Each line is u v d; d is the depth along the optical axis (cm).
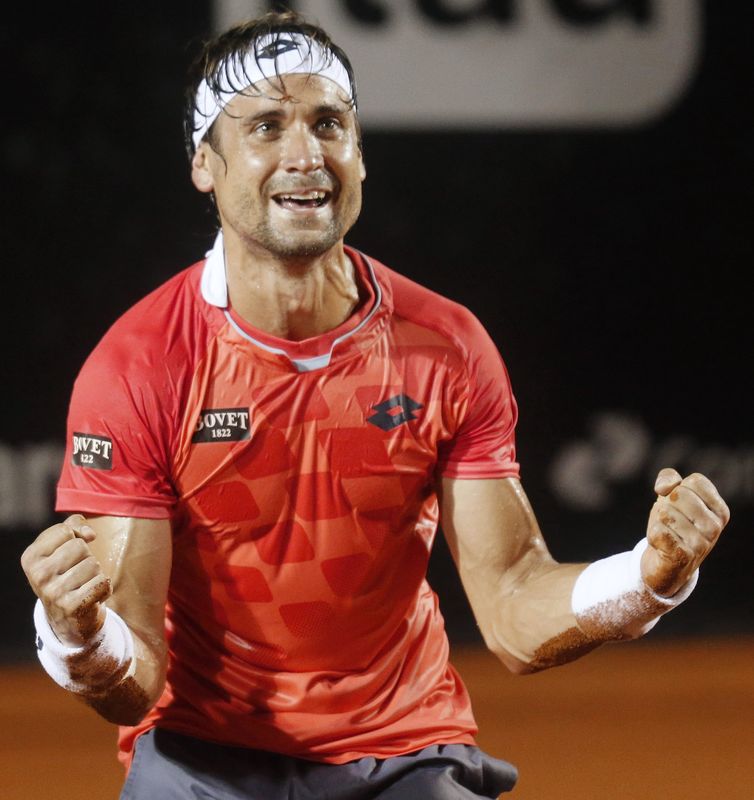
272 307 983
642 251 3042
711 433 3083
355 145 1003
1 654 2809
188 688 1038
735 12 3053
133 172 2834
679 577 900
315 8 2838
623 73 3014
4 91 2778
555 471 3020
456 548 1041
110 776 1872
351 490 995
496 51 2959
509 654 1013
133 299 2848
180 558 1020
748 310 3092
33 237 2805
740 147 3072
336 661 1027
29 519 2819
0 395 2800
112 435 977
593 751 1988
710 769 1875
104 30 2802
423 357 1012
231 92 979
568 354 3025
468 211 2970
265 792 1012
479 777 1033
